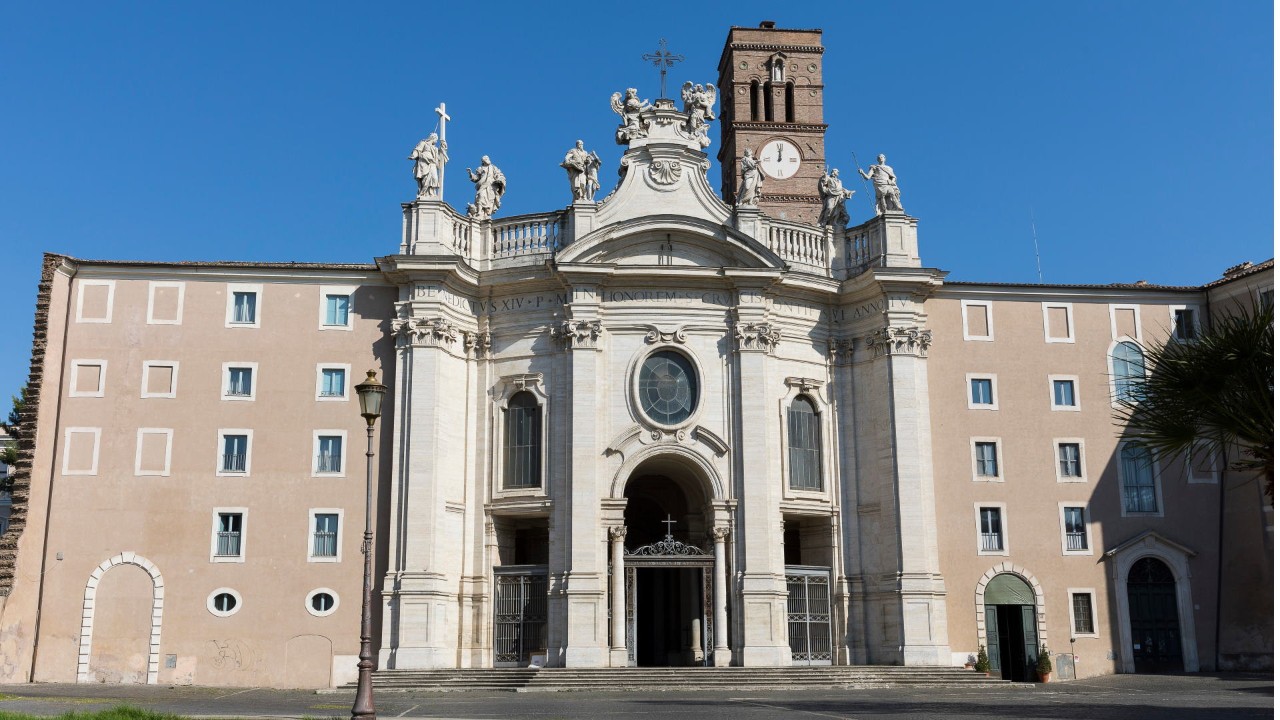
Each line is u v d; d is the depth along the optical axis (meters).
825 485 47.12
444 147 48.09
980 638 45.56
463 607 44.78
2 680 41.72
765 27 75.88
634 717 27.84
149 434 44.78
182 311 46.00
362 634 24.83
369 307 46.62
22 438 44.03
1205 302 49.38
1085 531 47.06
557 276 45.97
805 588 45.78
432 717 28.02
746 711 29.45
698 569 47.84
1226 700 32.09
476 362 47.28
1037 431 47.81
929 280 47.50
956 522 46.62
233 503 44.38
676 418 45.88
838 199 50.47
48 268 45.59
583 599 43.34
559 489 44.94
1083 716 26.41
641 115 48.94
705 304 46.78
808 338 48.38
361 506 44.56
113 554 43.69
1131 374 48.53
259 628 43.34
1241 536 47.16
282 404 45.41
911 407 46.78
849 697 35.47
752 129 74.12
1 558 42.69
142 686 41.88
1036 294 49.03
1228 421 21.84
